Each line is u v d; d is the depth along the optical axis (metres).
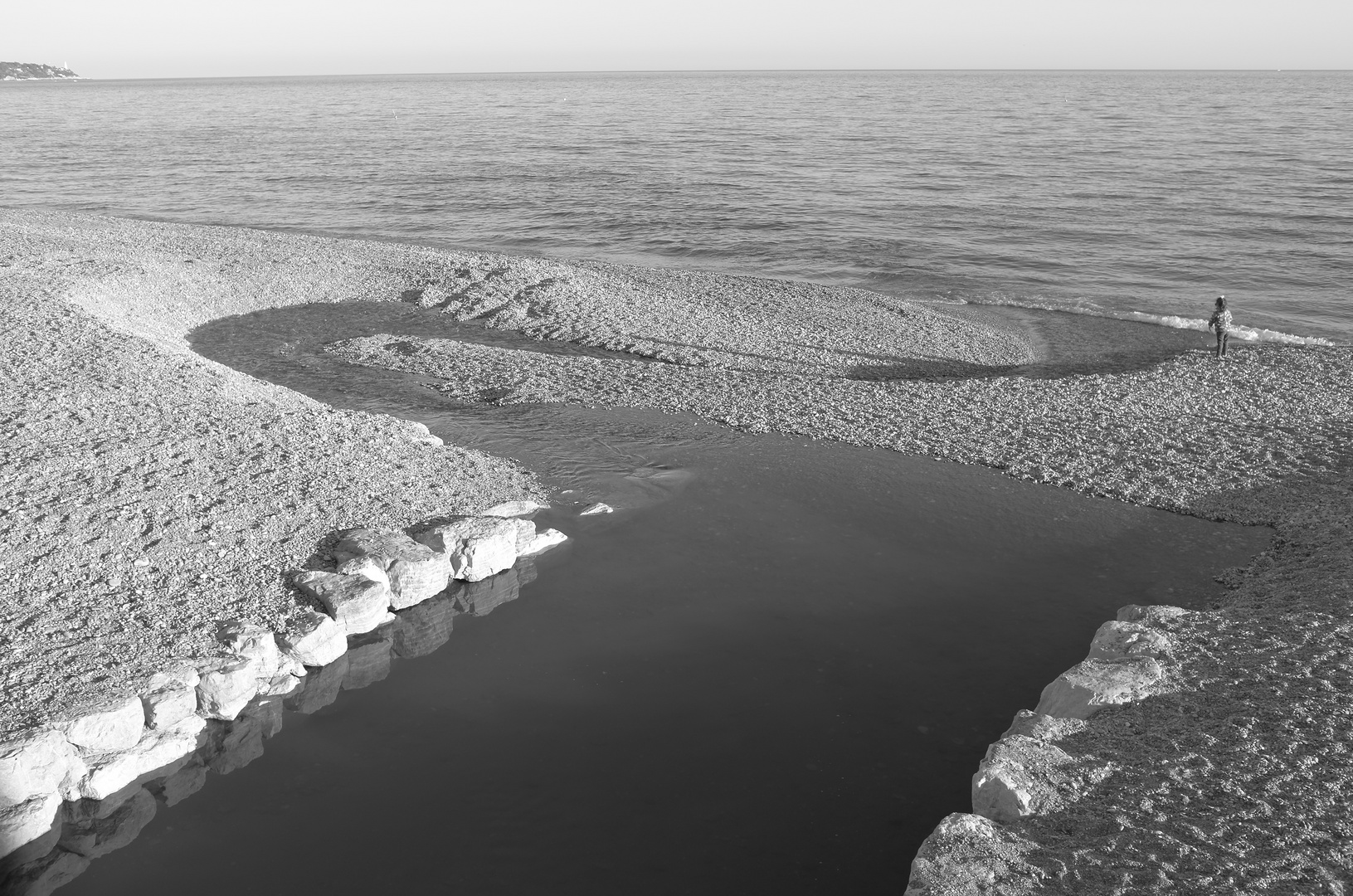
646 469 19.30
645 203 57.12
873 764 10.94
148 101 196.00
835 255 43.81
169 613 12.80
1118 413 21.80
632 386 24.23
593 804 10.29
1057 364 27.20
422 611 14.20
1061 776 9.92
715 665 12.85
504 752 11.12
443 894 9.10
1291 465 18.81
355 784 10.61
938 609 14.33
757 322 30.56
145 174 71.25
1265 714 10.73
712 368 25.86
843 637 13.54
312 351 27.61
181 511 15.15
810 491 18.34
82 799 10.35
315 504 15.99
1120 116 117.88
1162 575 15.30
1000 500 17.98
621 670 12.75
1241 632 12.66
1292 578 14.59
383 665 12.86
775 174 67.69
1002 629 13.81
